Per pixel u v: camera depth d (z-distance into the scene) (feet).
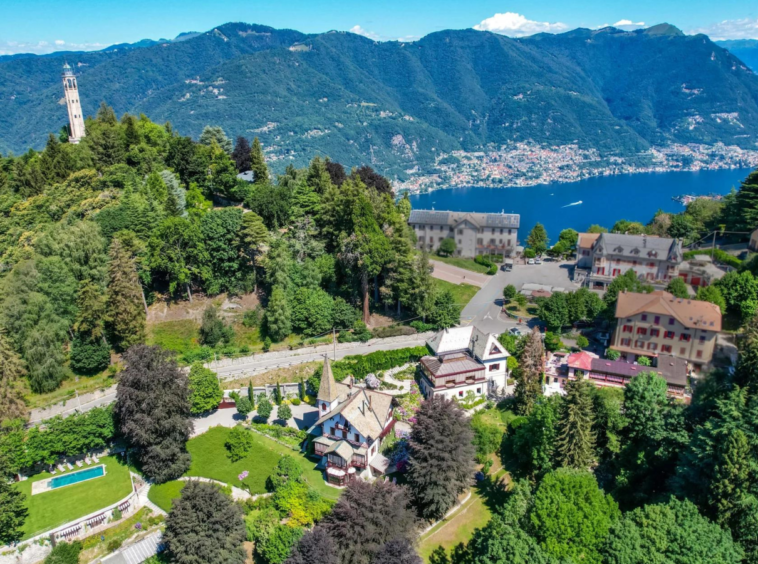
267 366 341.62
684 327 329.11
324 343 359.66
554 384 324.19
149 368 270.05
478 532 234.38
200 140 556.51
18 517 234.58
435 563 233.55
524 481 232.32
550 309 373.81
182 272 354.33
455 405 269.64
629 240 444.96
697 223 544.21
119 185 430.61
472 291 463.01
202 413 317.22
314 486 259.60
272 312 351.67
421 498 246.68
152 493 260.62
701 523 189.47
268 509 246.68
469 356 336.49
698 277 425.28
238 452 280.31
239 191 465.06
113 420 279.69
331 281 389.80
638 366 317.63
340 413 271.69
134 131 492.95
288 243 391.24
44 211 408.87
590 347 366.02
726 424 206.90
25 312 304.09
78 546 230.07
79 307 318.45
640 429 252.01
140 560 229.04
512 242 540.52
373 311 395.96
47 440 262.67
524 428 277.03
